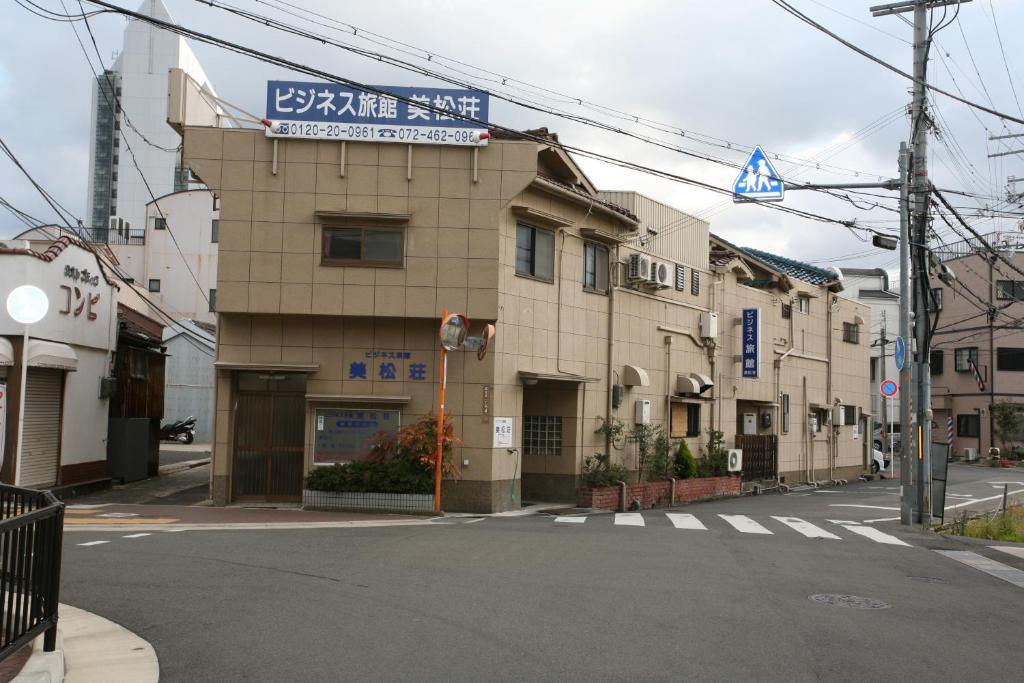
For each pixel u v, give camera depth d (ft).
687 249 84.28
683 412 83.15
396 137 55.98
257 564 33.53
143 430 74.49
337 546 38.47
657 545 41.70
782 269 110.73
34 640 20.76
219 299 55.21
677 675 20.26
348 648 21.97
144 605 26.53
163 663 20.77
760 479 94.99
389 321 57.26
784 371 103.86
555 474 66.69
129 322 76.69
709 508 69.41
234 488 57.57
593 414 68.80
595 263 70.33
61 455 60.80
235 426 57.88
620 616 26.08
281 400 58.13
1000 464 156.04
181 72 55.57
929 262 69.00
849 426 123.03
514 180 56.65
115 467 70.69
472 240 56.34
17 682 17.10
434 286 55.98
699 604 28.22
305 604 26.76
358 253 56.18
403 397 56.29
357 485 54.19
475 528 46.42
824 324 116.26
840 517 63.93
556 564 34.94
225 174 55.83
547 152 63.16
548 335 63.52
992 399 168.35
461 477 56.90
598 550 39.24
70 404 61.98
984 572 38.55
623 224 72.18
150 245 168.14
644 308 76.59
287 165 55.93
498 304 57.00
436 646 22.22
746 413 96.78
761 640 23.76
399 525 47.60
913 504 60.39
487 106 56.39
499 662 20.93
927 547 46.96
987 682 20.62
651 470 74.69
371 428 57.06
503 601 27.63
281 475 57.88
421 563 34.37
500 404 57.93
